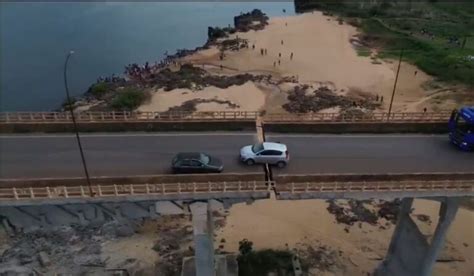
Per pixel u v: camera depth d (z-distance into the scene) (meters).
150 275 43.06
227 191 31.69
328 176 32.78
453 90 83.69
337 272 44.34
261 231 49.56
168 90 82.50
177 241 47.47
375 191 32.59
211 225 36.31
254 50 103.12
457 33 114.12
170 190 31.44
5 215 34.34
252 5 150.38
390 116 44.16
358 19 128.62
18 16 129.00
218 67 94.19
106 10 138.00
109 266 43.91
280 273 43.28
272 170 35.44
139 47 110.44
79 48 108.62
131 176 32.56
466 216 52.81
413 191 32.84
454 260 46.22
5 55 102.88
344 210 52.91
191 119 41.25
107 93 83.38
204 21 132.25
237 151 37.94
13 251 44.78
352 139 40.28
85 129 40.47
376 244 48.00
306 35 113.94
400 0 147.50
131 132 40.69
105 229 48.25
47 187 31.09
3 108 80.44
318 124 41.16
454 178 33.62
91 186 31.05
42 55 103.69
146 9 141.00
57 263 43.91
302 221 51.19
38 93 86.50
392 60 98.62
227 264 43.44
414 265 39.16
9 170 35.03
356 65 95.75
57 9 136.25
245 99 79.00
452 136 39.38
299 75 90.12
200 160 34.25
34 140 39.19
